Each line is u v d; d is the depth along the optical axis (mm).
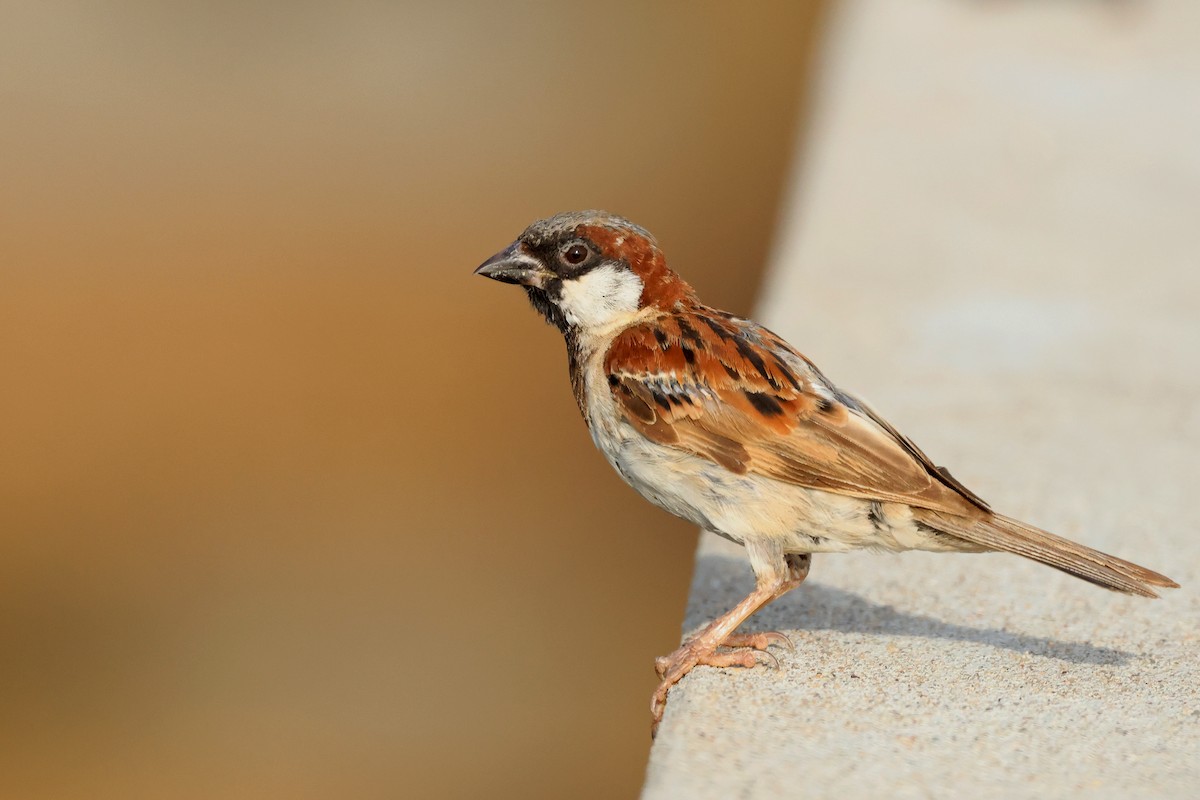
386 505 15023
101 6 31188
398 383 17625
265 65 28625
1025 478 7719
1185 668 5746
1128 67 17094
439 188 23703
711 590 6660
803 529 6105
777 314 10133
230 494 15195
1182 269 11156
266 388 17453
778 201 23078
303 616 13000
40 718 11898
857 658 5852
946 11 19359
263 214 22500
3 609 13281
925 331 9844
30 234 21578
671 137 25797
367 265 20953
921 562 6887
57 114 25938
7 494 15211
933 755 5023
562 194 23406
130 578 13727
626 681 12055
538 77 28391
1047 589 6543
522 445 16375
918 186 13039
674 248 21406
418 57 29297
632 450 6332
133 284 20219
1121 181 13273
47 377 17734
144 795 10875
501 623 12875
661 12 31938
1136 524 7168
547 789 10688
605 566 14078
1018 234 11906
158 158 24391
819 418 6047
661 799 4676
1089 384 9062
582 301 6664
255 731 11484
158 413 16875
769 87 28078
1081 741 5148
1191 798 4785
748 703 5402
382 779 10953
